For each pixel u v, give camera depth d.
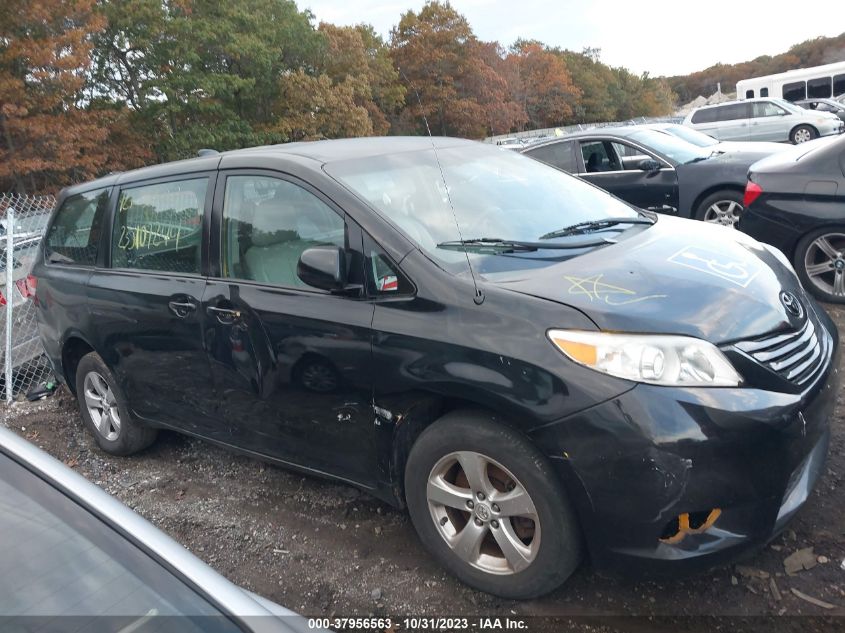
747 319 2.72
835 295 5.92
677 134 10.24
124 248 4.23
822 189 5.83
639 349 2.49
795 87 32.84
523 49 81.25
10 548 1.61
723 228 3.82
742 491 2.46
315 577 3.17
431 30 51.47
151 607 1.55
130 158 36.97
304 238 3.29
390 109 51.06
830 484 3.35
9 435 1.88
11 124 28.64
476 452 2.73
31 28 29.03
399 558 3.23
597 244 3.25
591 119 96.44
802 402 2.62
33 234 6.85
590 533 2.57
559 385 2.52
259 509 3.80
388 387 2.92
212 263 3.66
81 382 4.71
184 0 38.38
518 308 2.68
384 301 2.96
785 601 2.70
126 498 4.10
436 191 3.48
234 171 3.65
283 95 45.97
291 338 3.21
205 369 3.69
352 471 3.22
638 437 2.41
